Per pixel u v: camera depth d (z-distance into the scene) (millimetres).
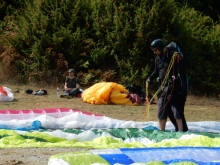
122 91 20516
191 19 29000
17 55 25531
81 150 10000
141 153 8922
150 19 24938
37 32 25562
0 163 8750
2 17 29016
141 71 25094
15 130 12016
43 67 25156
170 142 10711
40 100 20156
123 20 25391
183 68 12250
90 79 25016
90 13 26531
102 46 25734
